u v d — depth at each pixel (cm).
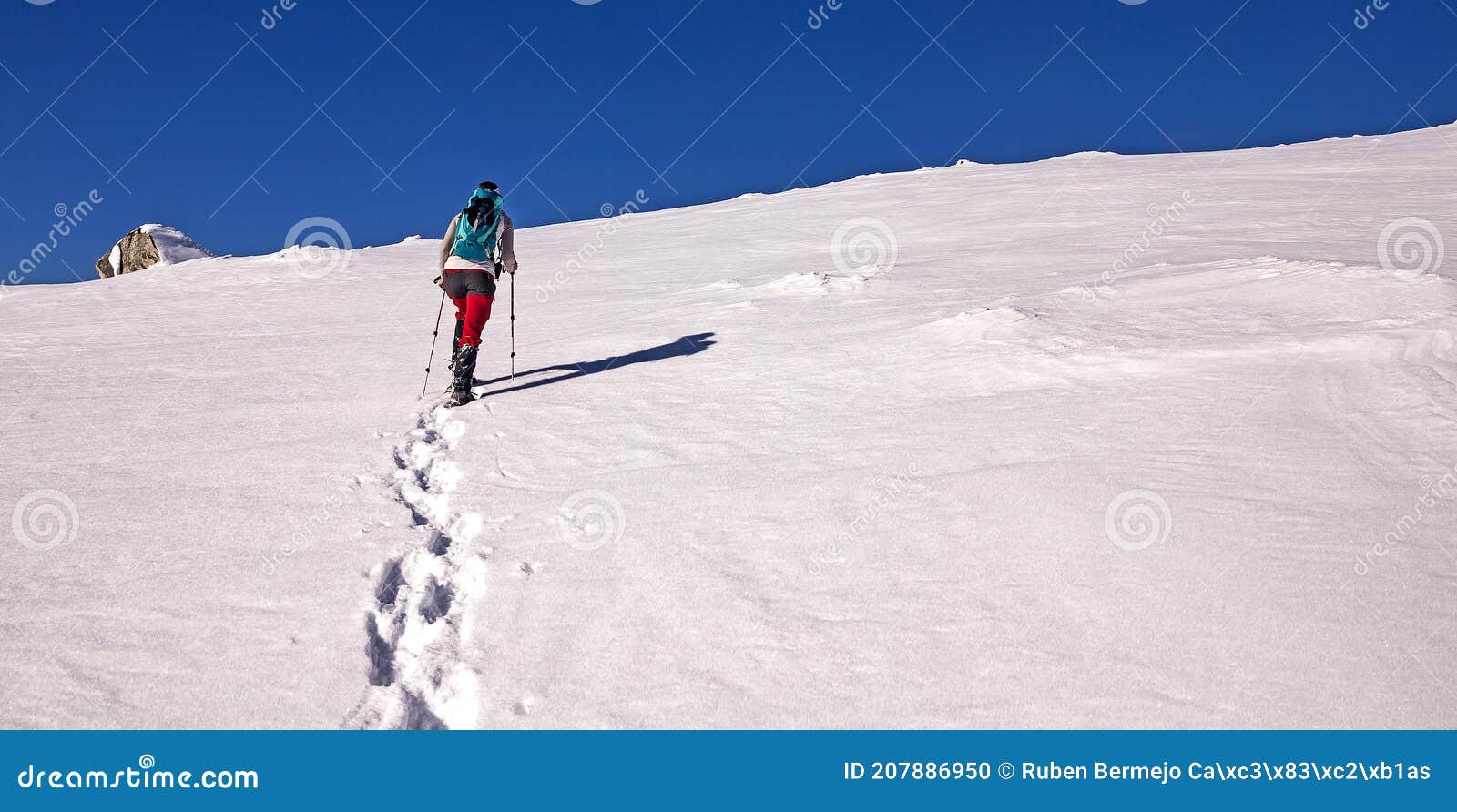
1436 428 423
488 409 624
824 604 325
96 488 488
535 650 311
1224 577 318
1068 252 1198
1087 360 573
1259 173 2120
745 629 313
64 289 1597
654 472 471
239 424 614
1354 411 457
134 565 383
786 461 468
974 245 1409
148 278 1645
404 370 790
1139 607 305
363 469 506
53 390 761
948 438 474
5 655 313
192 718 279
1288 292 680
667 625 320
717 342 781
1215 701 260
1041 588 322
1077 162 2844
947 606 317
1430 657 268
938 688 275
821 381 615
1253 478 392
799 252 1548
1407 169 2012
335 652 313
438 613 357
